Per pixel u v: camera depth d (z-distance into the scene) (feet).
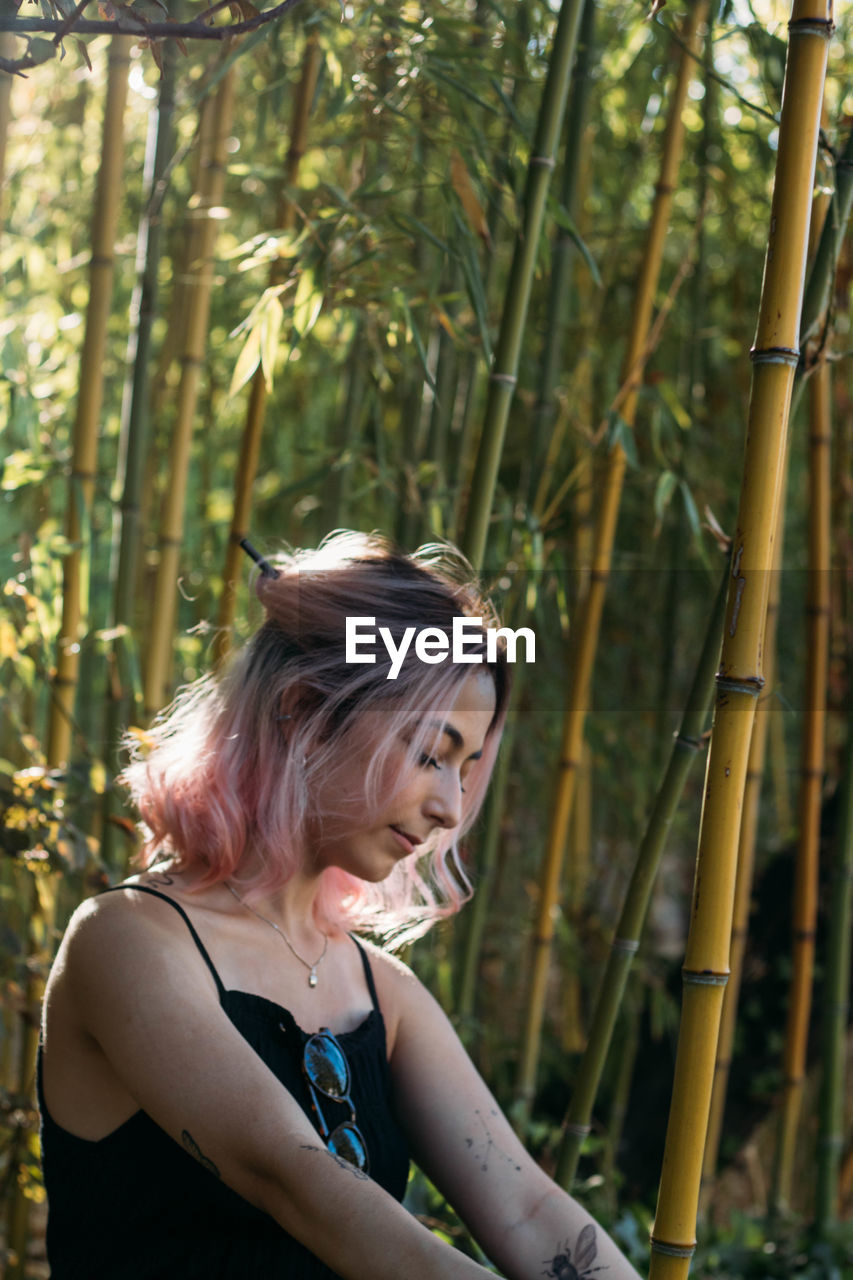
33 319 7.79
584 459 6.80
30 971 5.88
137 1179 3.27
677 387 9.25
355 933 4.29
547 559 7.53
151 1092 3.09
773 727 10.91
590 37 6.82
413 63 5.38
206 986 3.29
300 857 3.58
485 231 5.45
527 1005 7.55
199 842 3.54
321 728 3.49
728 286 9.88
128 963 3.23
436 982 8.32
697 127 9.11
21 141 8.48
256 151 8.02
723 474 9.30
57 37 2.82
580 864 10.27
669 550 10.25
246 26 2.90
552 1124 9.57
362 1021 3.76
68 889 7.23
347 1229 2.85
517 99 7.07
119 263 9.46
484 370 9.05
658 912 13.05
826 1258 7.57
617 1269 3.60
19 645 6.10
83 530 6.34
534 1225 3.67
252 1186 3.02
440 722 3.48
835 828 9.23
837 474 8.64
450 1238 6.06
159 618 6.97
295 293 5.53
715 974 2.95
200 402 9.80
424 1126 3.85
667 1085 9.44
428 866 4.55
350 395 8.22
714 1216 9.47
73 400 8.09
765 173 8.40
